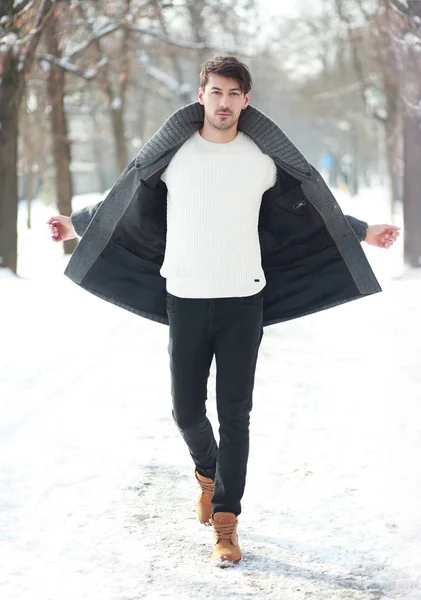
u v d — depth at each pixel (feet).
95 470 17.54
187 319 13.19
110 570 12.85
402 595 12.01
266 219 13.98
